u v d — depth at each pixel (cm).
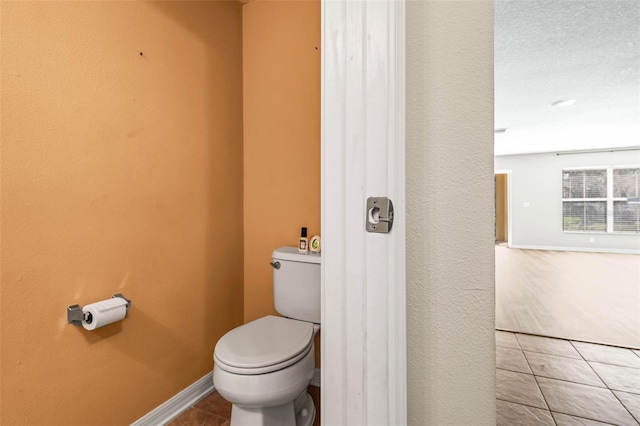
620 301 337
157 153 138
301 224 173
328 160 69
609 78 300
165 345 141
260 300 185
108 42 118
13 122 93
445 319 66
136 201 129
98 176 115
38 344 99
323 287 70
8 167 92
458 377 66
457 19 64
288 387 114
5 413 92
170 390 143
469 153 64
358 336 66
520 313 299
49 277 102
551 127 477
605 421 144
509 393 167
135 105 128
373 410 65
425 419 68
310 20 169
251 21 187
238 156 186
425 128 67
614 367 194
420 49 67
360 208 66
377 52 64
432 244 67
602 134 525
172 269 145
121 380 123
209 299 165
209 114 165
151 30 134
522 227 762
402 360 65
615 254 669
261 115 184
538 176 744
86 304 112
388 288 64
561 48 244
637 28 215
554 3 190
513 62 266
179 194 148
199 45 159
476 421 65
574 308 313
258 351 118
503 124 460
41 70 99
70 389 107
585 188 709
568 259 611
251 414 120
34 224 98
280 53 177
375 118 64
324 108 69
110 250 119
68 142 106
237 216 185
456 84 64
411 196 68
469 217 64
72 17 107
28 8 96
